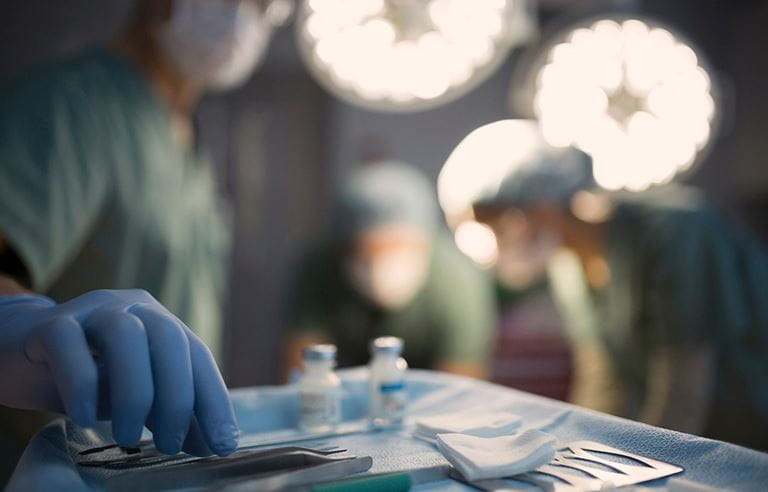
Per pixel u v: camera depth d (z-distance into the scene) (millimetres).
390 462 497
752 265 1449
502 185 1510
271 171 3262
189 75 1211
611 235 1476
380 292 1577
